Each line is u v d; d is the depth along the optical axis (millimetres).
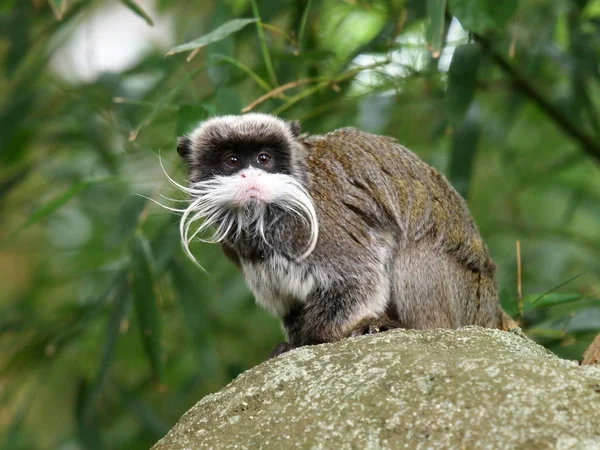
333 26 12258
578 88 11664
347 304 8555
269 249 8812
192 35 12852
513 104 12750
